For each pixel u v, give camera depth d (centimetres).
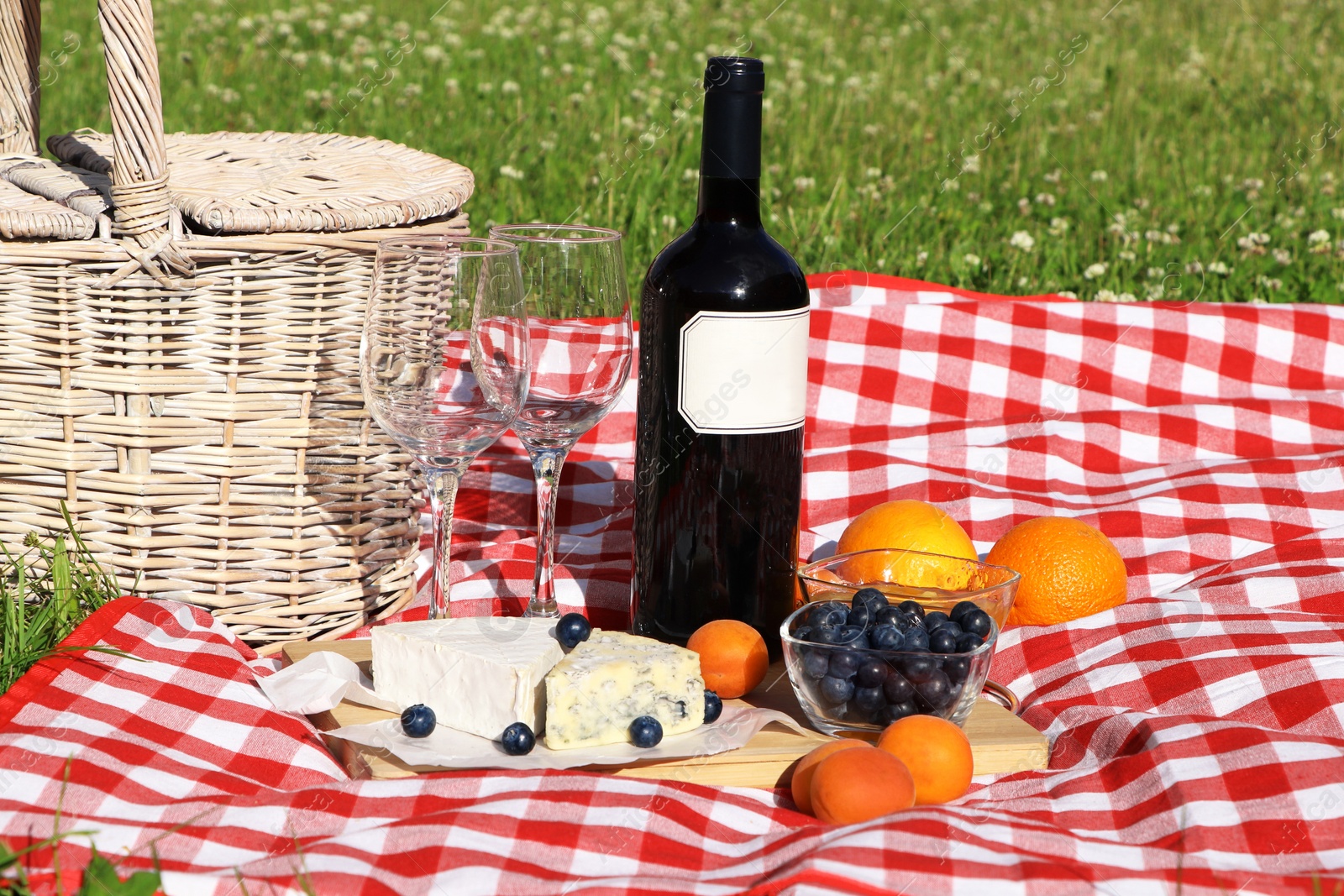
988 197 349
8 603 138
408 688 129
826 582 139
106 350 139
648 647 129
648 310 139
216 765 119
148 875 93
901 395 235
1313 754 116
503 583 168
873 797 109
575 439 141
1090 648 151
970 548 152
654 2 572
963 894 94
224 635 142
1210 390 239
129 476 142
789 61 453
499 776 112
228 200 141
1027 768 128
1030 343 239
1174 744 120
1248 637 145
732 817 113
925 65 487
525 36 471
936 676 122
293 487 148
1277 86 465
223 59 412
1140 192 360
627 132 354
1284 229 341
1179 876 93
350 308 146
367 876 95
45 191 149
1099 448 216
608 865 102
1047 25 570
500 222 304
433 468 134
